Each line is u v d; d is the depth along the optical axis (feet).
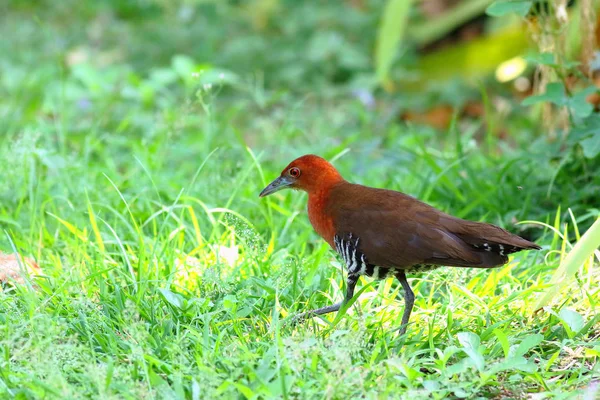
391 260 27.94
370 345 27.02
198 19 70.03
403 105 57.26
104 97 53.93
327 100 58.59
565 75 39.14
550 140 41.55
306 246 35.73
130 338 26.50
